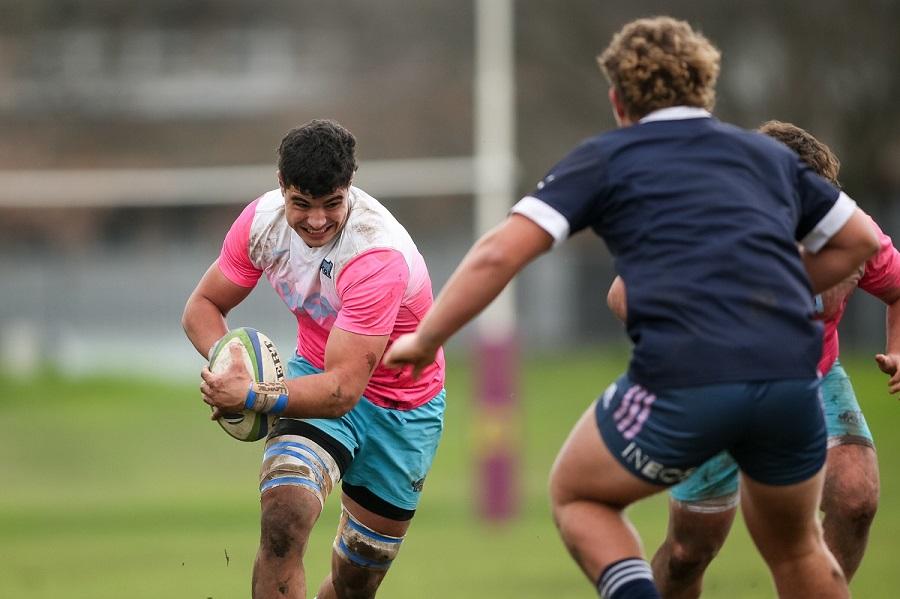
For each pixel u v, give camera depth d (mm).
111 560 39531
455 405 89125
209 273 19688
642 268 14852
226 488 60781
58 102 98125
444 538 45406
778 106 99250
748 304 14594
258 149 97625
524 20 99250
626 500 15273
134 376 97750
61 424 81188
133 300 102250
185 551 41406
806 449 15133
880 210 106000
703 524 19312
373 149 94688
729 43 99312
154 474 66688
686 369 14508
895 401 80500
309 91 102688
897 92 98375
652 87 15398
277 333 87500
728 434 14688
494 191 52344
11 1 97562
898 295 18859
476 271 14961
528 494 57625
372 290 18172
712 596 30422
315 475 18328
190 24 106062
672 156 15055
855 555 19453
